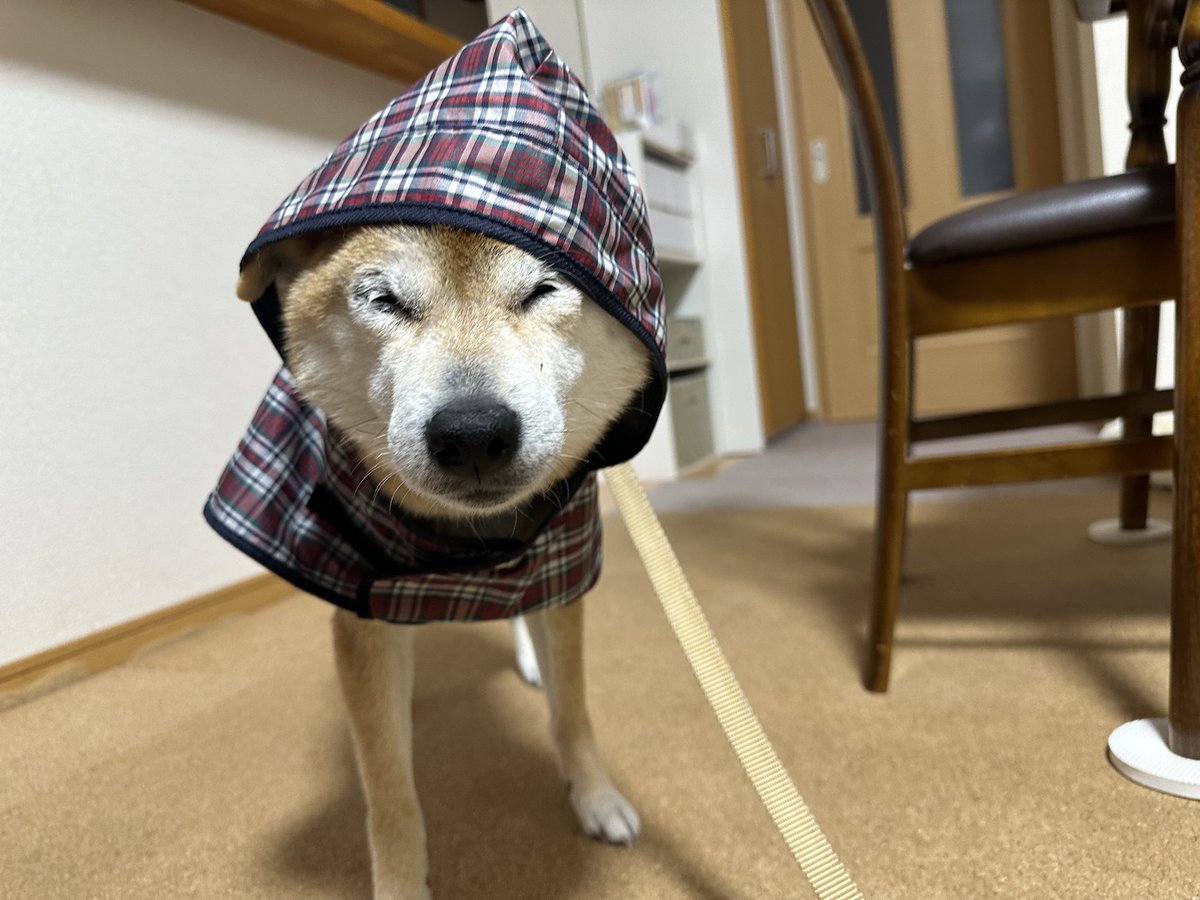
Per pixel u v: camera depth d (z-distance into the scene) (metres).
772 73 4.12
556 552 0.86
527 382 0.71
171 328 1.75
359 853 0.92
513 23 0.74
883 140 1.08
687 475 3.19
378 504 0.79
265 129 2.00
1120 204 0.94
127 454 1.65
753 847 0.86
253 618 1.84
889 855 0.82
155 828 0.99
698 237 3.49
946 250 1.05
